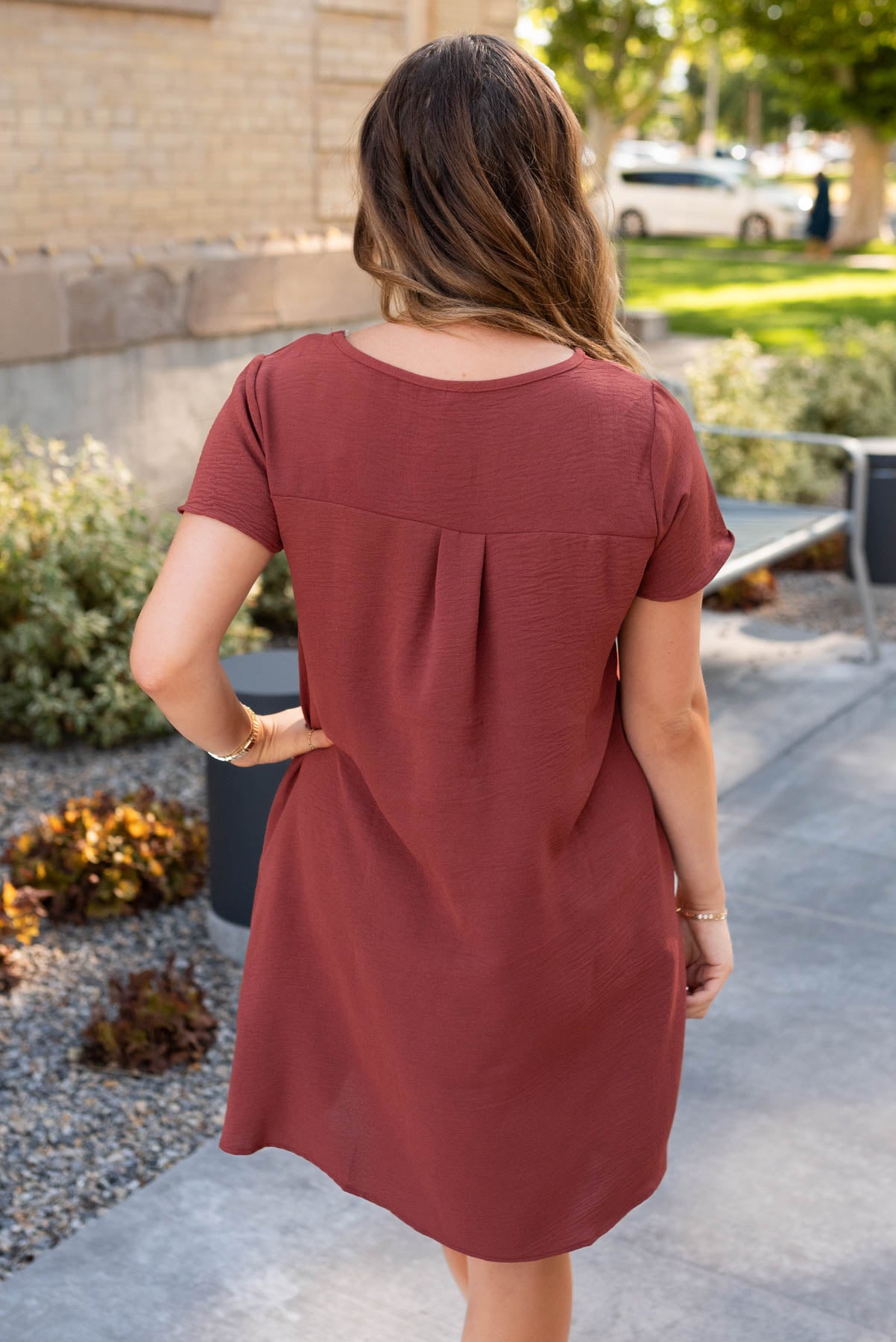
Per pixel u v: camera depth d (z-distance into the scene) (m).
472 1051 1.37
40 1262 2.30
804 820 4.09
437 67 1.29
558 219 1.30
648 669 1.36
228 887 3.35
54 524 4.76
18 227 5.68
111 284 6.05
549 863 1.35
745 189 29.66
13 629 4.72
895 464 6.52
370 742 1.36
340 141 7.13
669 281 21.34
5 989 3.23
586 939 1.38
